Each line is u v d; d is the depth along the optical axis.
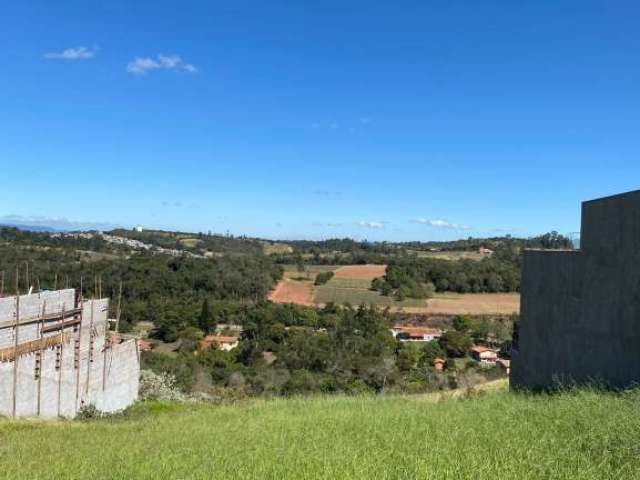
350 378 40.78
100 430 12.09
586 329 10.66
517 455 5.48
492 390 15.76
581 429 6.20
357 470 5.43
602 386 9.33
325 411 10.80
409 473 5.17
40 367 16.56
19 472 7.20
